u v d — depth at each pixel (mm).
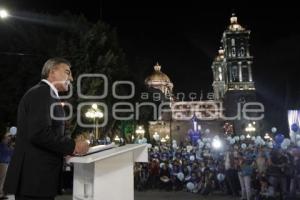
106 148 3141
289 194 13398
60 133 2688
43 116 2475
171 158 20938
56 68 2867
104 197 2705
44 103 2531
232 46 87312
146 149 3588
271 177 13289
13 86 24578
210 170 16641
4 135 10922
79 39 28531
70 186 15484
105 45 29500
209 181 16375
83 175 2850
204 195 16078
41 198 2473
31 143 2521
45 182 2490
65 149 2441
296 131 19516
